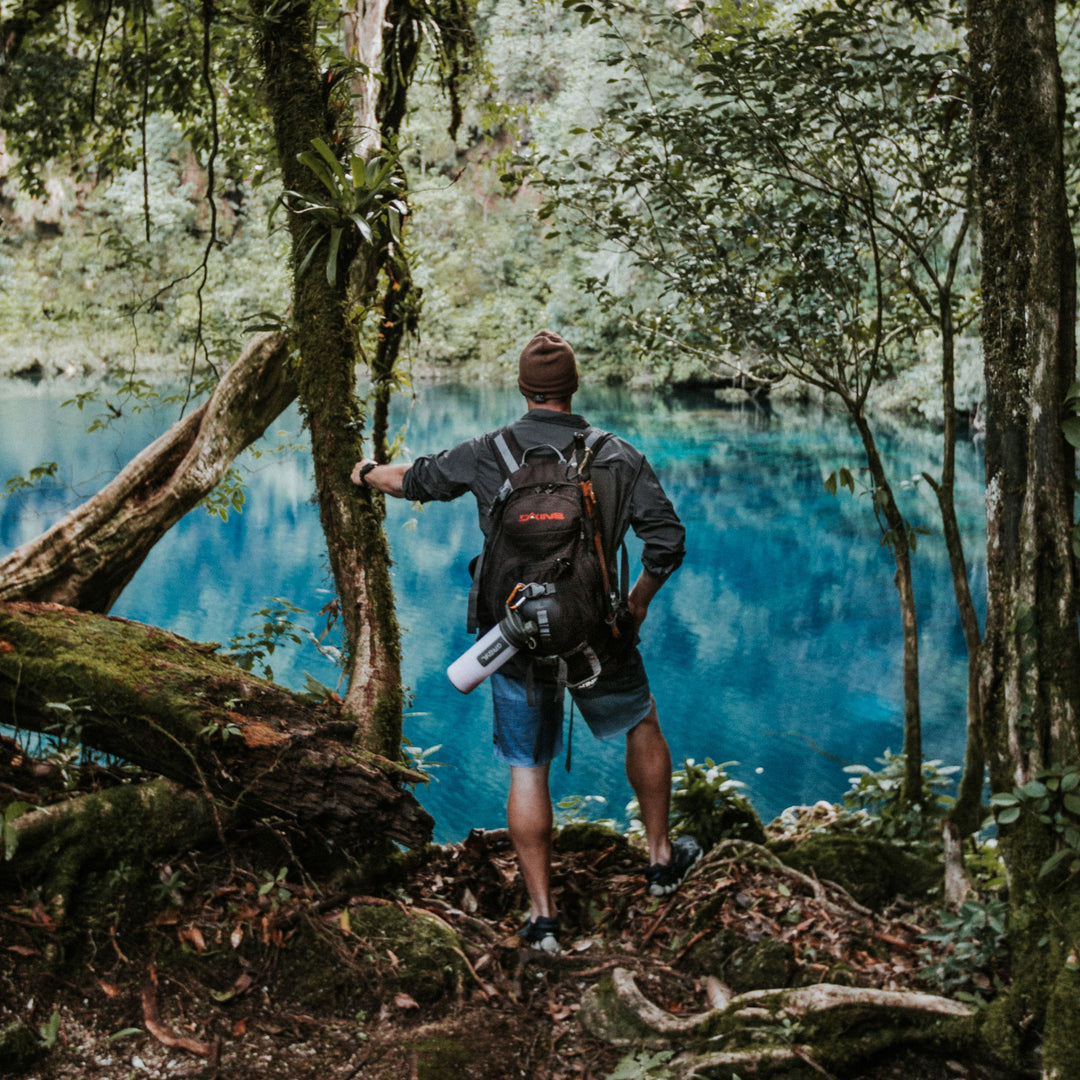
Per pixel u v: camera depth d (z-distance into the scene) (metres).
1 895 2.40
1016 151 2.38
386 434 4.37
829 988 2.30
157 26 5.60
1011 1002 2.25
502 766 9.44
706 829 3.58
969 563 16.42
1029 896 2.33
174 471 3.64
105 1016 2.25
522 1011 2.46
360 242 3.68
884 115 3.50
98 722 2.82
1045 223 2.36
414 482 2.77
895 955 2.63
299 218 3.70
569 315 32.22
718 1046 2.22
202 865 2.67
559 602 2.46
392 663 3.44
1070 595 2.36
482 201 33.88
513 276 34.28
